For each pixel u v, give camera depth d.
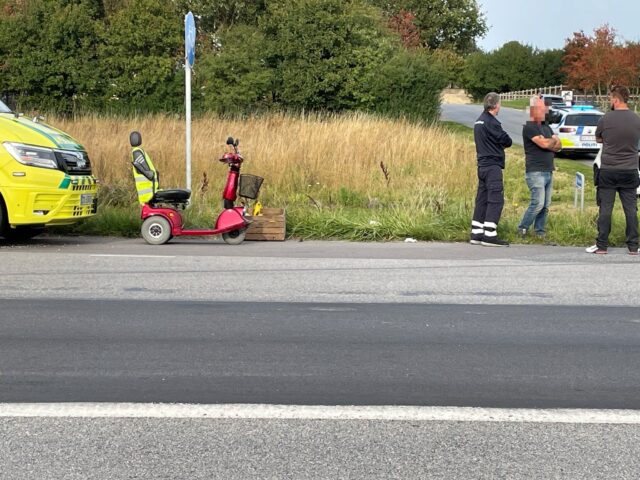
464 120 43.53
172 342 6.11
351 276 8.77
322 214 12.54
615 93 10.43
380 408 4.73
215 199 14.63
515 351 5.94
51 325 6.57
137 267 9.19
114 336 6.27
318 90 32.72
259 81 31.62
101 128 19.14
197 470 3.87
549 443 4.23
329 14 32.97
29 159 10.30
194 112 30.38
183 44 32.91
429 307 7.30
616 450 4.14
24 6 34.16
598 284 8.41
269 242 11.63
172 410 4.68
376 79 32.97
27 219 10.34
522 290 8.09
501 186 11.15
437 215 12.60
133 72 31.89
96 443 4.19
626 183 10.42
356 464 3.95
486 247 11.17
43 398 4.87
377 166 17.81
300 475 3.82
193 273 8.85
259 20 35.97
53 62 30.97
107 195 14.17
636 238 10.48
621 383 5.22
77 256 9.95
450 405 4.79
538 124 11.39
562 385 5.17
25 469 3.87
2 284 8.16
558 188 18.41
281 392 5.00
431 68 33.38
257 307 7.25
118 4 43.47
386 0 70.44
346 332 6.43
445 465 3.94
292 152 17.53
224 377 5.29
